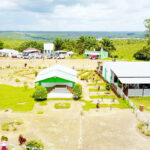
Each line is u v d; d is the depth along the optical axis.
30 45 114.19
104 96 28.56
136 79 28.66
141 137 17.27
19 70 48.28
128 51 108.38
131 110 23.47
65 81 29.58
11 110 23.38
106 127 19.08
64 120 20.62
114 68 32.56
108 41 100.81
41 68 51.50
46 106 24.66
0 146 15.38
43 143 16.11
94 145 15.91
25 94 29.42
